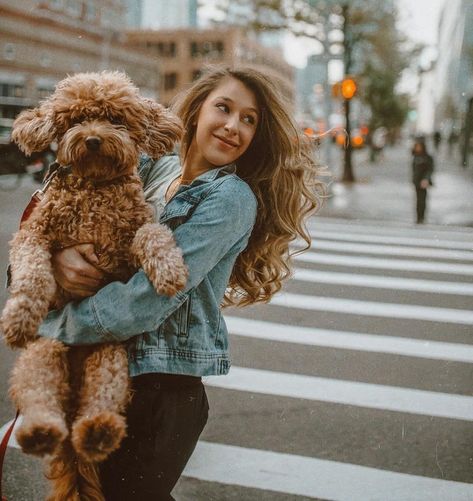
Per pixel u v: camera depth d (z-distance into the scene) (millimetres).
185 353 2270
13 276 2146
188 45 79438
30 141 2295
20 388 2146
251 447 4129
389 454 4039
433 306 7480
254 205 2369
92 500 2221
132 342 2271
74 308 2174
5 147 19047
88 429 1983
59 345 2234
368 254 10352
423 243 11336
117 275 2256
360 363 5633
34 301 2076
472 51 40219
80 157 2170
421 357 5797
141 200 2322
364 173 29891
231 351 5906
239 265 2762
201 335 2299
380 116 39031
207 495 3590
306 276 8852
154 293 2090
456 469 3857
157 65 71000
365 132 39781
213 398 4867
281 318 6961
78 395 2248
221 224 2225
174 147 2453
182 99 2643
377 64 33531
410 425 4434
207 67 2617
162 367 2232
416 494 3594
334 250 10664
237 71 2508
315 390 5027
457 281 8664
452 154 48969
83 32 56844
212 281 2344
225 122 2463
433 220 14344
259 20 22125
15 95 48531
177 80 79562
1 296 7293
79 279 2191
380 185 23078
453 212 15750
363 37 23188
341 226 13266
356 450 4094
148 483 2221
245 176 2688
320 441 4207
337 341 6215
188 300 2289
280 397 4898
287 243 2744
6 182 18766
